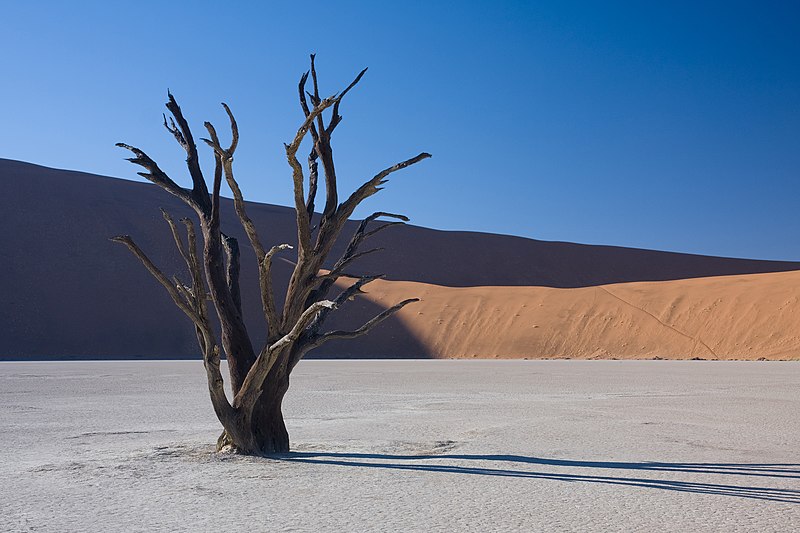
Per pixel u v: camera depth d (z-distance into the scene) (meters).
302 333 11.86
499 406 19.98
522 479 9.30
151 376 35.94
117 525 6.89
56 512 7.43
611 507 7.70
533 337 67.38
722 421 16.14
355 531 6.65
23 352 67.44
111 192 101.94
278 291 79.19
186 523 6.96
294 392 25.47
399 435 13.84
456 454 11.47
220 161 11.87
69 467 10.12
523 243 133.25
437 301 74.94
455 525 6.89
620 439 13.25
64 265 80.38
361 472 9.76
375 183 11.76
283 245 10.89
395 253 123.19
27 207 89.56
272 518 7.16
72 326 71.56
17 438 13.42
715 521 7.10
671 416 17.19
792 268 138.00
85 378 34.16
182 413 18.22
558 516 7.28
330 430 14.66
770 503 7.93
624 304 69.38
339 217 11.65
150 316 74.62
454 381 31.91
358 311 74.94
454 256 126.25
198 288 10.84
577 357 64.06
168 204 102.56
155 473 9.66
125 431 14.51
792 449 12.03
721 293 67.81
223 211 120.12
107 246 86.19
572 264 130.25
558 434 13.95
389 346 69.69
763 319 62.38
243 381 11.48
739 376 35.06
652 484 8.99
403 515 7.29
